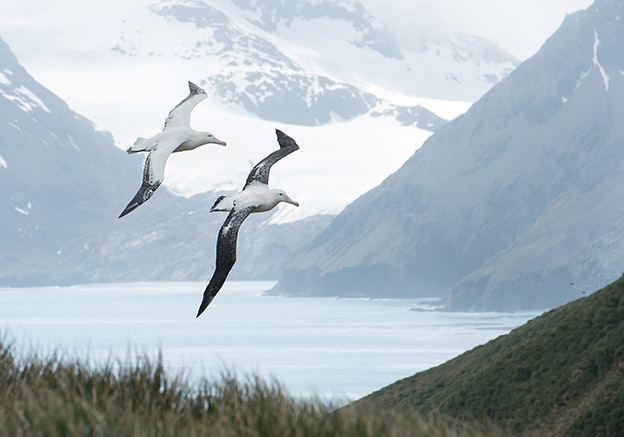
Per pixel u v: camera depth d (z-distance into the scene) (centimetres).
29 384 1135
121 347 14725
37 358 1214
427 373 6412
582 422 4300
